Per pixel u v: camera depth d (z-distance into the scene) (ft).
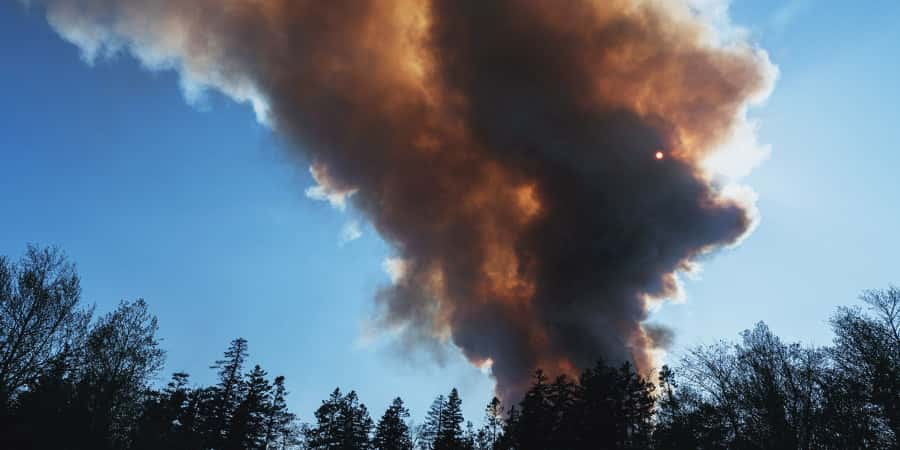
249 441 177.27
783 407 78.54
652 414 126.52
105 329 97.30
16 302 86.07
